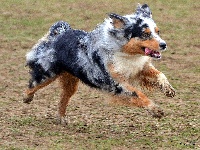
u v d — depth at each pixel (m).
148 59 12.48
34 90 13.98
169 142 12.15
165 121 13.86
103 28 12.43
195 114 14.55
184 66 20.94
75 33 13.16
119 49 12.12
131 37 11.92
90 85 12.97
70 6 30.88
